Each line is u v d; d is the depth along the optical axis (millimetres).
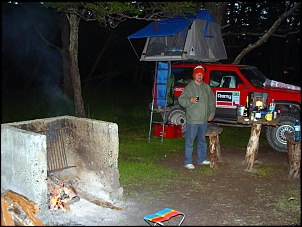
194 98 6957
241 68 9898
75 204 5363
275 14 20828
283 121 8734
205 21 10742
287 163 7852
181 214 4852
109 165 5469
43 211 4828
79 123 5828
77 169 5980
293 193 6062
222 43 11797
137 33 10164
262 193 6055
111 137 5406
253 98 8234
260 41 12117
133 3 10336
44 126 5883
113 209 5270
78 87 10305
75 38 10102
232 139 10141
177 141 9703
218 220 5035
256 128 7180
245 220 5043
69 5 9148
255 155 7805
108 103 15586
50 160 5988
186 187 6277
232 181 6633
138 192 5996
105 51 21688
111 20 9828
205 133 7395
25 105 14898
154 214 4688
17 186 5023
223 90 9734
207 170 7227
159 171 7074
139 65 21719
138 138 10156
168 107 10523
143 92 19312
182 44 10008
